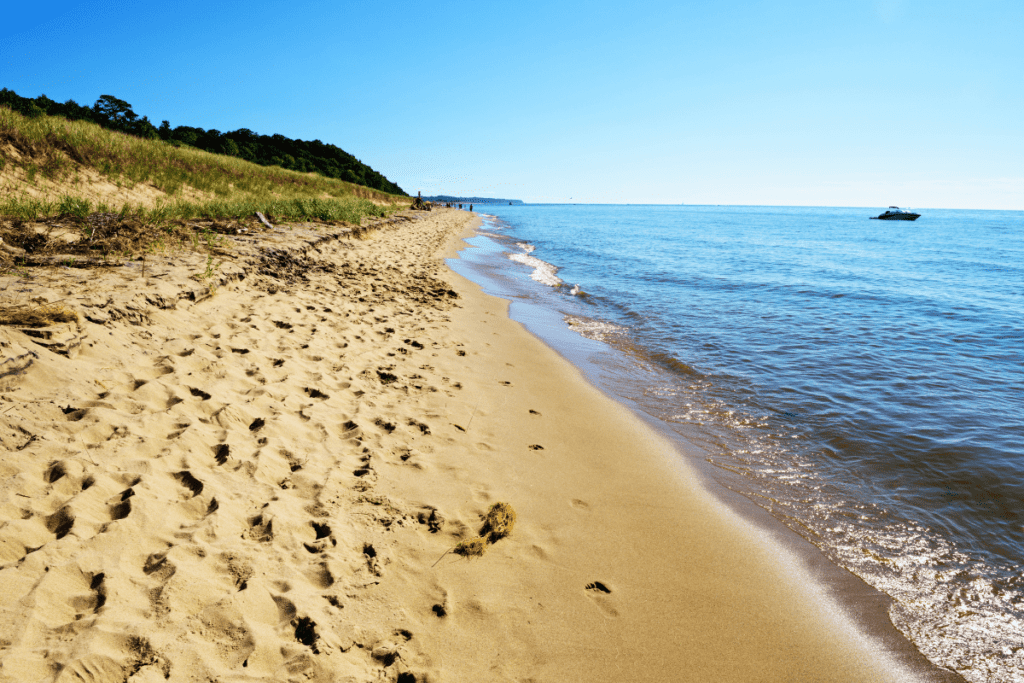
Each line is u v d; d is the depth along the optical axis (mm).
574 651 2736
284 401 4836
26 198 9633
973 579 3658
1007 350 9977
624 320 11984
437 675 2443
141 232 8922
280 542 3025
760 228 68812
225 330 6105
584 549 3633
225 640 2322
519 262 22562
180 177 18516
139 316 5387
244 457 3764
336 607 2693
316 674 2281
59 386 3766
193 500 3152
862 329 11547
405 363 6844
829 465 5277
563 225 63688
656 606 3164
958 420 6398
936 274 23172
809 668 2807
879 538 4102
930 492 4773
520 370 7535
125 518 2805
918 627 3201
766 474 5078
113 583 2424
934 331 11547
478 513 3807
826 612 3273
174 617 2355
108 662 2053
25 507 2668
